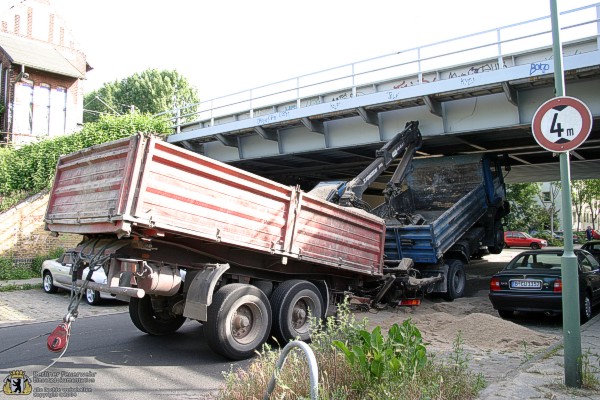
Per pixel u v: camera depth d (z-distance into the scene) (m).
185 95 57.94
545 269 9.45
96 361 6.71
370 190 23.95
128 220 5.62
